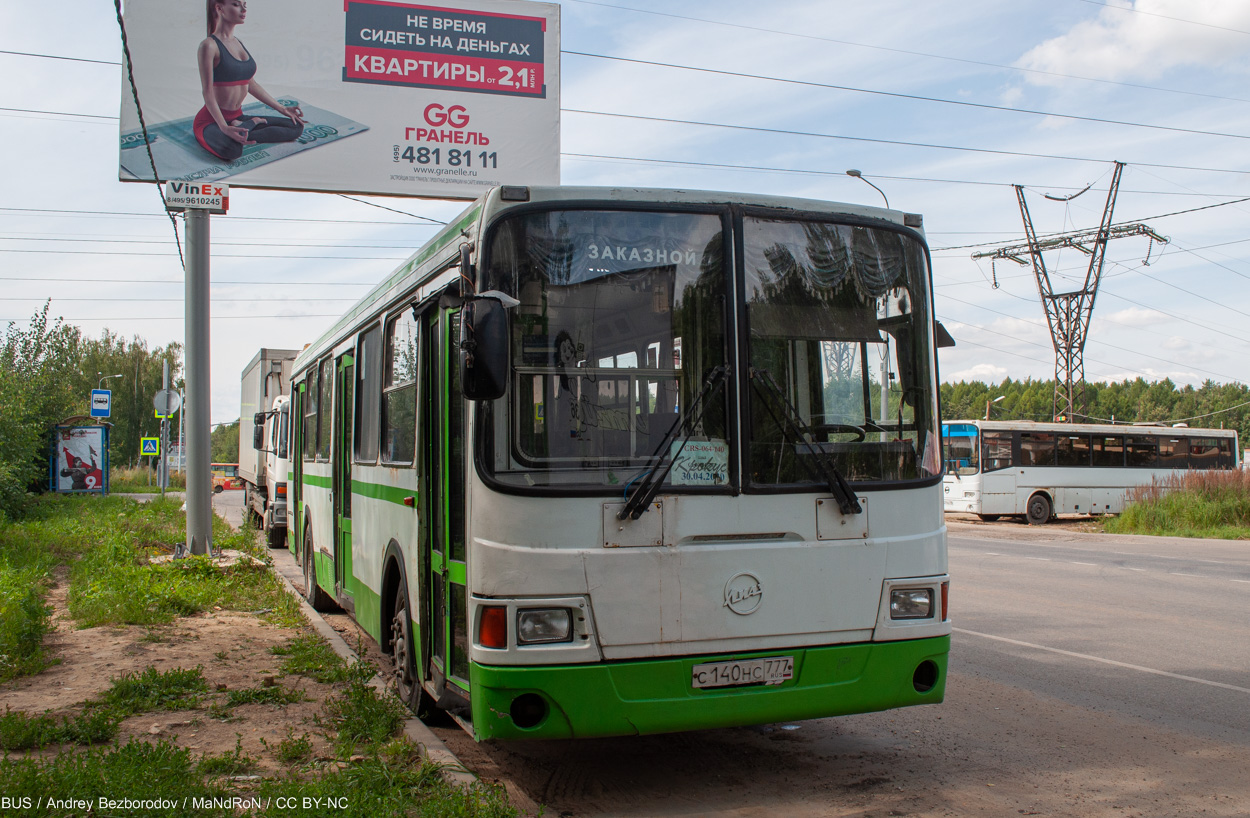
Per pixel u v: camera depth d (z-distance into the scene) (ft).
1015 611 36.14
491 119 49.42
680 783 16.97
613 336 15.29
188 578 40.06
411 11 48.42
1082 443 99.76
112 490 144.15
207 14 45.80
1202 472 89.97
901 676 16.14
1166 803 15.84
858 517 16.10
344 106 47.47
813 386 16.16
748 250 16.12
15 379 69.26
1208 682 24.53
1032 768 17.71
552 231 15.38
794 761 18.24
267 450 62.90
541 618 14.39
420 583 18.76
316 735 18.53
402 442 21.17
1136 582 45.16
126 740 18.06
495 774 17.53
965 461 96.73
